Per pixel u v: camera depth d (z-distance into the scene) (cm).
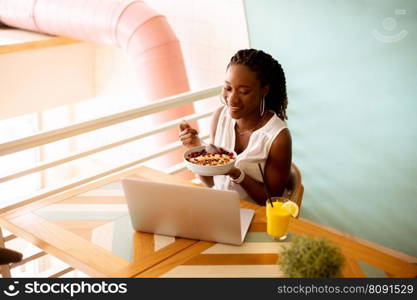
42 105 430
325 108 320
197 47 376
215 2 355
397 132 296
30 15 396
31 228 171
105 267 150
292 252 129
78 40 429
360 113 307
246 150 204
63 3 377
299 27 318
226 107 218
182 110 349
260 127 205
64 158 240
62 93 441
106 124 241
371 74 297
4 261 144
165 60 344
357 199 322
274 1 324
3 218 177
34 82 418
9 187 564
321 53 313
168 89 347
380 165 307
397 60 287
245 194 204
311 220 346
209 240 163
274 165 201
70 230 171
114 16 352
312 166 336
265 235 168
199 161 183
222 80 368
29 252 570
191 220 161
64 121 509
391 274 149
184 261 153
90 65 453
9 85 405
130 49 351
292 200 194
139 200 163
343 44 303
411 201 302
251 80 193
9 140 208
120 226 174
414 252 308
